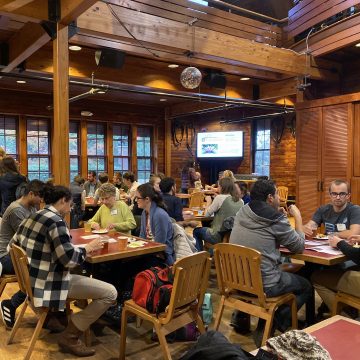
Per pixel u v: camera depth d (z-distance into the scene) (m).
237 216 2.76
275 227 2.57
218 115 11.45
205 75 6.69
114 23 4.34
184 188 10.68
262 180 2.74
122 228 3.74
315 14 6.01
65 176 3.53
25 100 8.73
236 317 3.05
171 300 2.23
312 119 6.12
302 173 6.29
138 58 5.98
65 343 2.63
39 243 2.40
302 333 1.28
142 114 10.70
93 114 9.80
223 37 5.24
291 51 6.02
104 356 2.63
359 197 5.46
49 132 9.20
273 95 7.35
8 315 2.98
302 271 3.10
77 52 5.74
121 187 7.69
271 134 10.23
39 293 2.38
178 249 3.09
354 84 6.53
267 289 2.54
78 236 3.28
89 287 2.55
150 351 2.70
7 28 4.74
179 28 4.85
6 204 4.16
